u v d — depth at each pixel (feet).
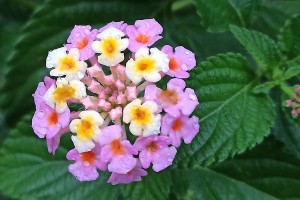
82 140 0.45
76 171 0.46
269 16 0.62
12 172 0.63
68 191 0.61
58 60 0.48
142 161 0.45
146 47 0.47
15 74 0.68
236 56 0.53
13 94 0.70
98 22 0.66
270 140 0.58
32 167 0.63
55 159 0.62
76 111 0.48
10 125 0.74
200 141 0.50
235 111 0.52
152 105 0.45
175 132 0.46
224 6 0.57
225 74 0.53
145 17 0.67
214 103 0.52
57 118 0.46
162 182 0.57
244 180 0.59
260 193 0.58
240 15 0.58
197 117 0.50
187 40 0.65
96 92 0.47
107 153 0.44
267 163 0.58
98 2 0.65
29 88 0.69
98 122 0.45
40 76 0.68
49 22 0.64
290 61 0.55
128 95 0.46
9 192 0.63
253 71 0.54
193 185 0.59
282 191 0.58
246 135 0.51
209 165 0.53
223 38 0.65
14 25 0.82
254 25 0.62
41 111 0.47
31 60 0.67
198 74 0.52
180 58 0.48
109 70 0.51
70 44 0.49
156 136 0.45
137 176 0.47
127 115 0.45
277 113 0.58
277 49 0.54
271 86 0.53
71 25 0.65
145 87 0.47
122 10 0.66
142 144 0.45
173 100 0.46
